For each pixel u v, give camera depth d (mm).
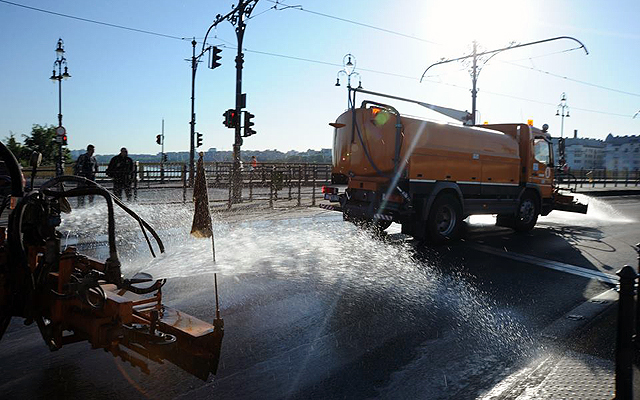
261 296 5297
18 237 2752
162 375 3344
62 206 3551
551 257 8148
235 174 15969
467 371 3580
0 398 2965
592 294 5859
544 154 11773
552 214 16203
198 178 2891
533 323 4750
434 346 4059
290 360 3680
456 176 9617
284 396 3115
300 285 5793
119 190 14203
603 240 10148
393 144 9016
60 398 2982
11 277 2818
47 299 2822
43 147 32031
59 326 2807
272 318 4613
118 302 2617
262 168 17078
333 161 10484
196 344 2627
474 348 4035
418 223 9047
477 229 11680
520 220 11188
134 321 2854
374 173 9422
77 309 2758
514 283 6312
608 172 43531
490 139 10398
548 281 6457
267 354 3779
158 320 2842
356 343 4066
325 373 3475
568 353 3979
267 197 18141
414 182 8906
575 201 12883
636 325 3830
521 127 11312
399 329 4434
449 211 9555
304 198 18266
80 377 3273
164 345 2514
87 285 2604
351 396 3148
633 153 129375
